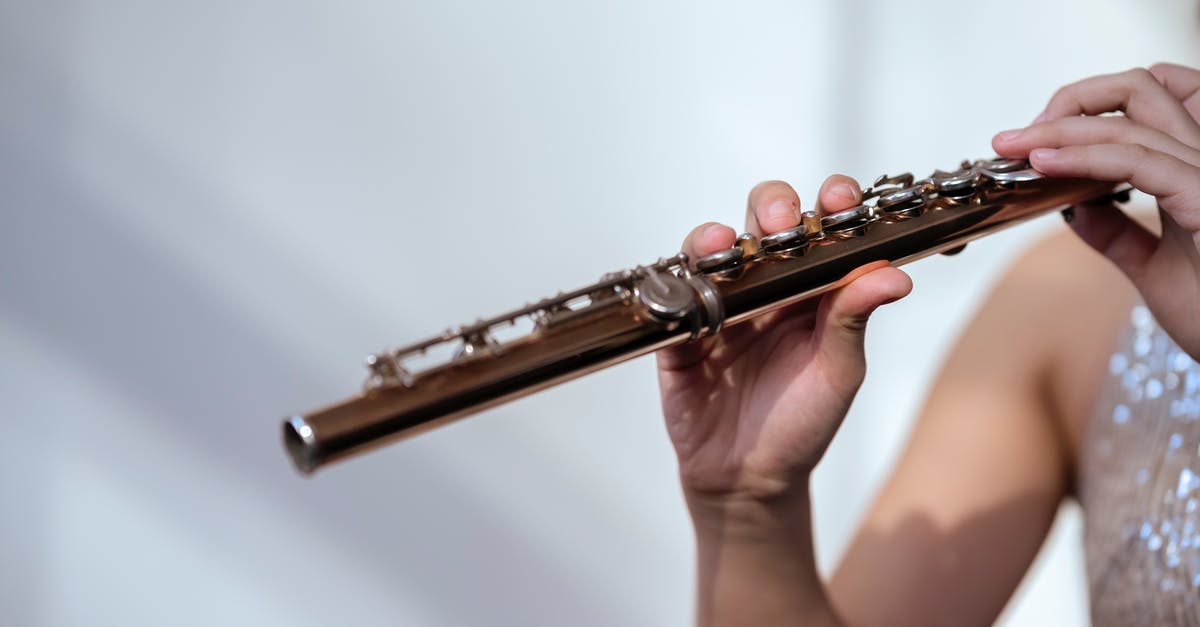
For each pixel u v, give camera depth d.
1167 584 0.99
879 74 2.18
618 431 2.05
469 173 1.93
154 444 1.85
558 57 1.95
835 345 0.83
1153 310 0.90
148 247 1.81
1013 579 1.07
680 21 2.01
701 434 0.89
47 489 1.82
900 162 2.23
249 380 1.87
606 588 2.06
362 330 1.90
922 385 2.25
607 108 1.99
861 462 2.23
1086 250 1.12
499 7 1.90
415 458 1.97
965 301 2.27
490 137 1.93
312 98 1.84
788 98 2.11
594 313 0.78
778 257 0.81
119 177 1.78
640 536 2.07
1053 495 1.09
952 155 2.25
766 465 0.88
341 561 1.95
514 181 1.95
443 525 1.99
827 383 0.85
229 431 1.87
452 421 0.75
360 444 0.73
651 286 0.78
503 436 2.00
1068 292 1.11
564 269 1.99
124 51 1.75
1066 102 0.89
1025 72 2.27
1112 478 1.05
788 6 2.08
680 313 0.78
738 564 0.92
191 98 1.79
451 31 1.88
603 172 2.00
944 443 1.09
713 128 2.06
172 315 1.83
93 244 1.79
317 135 1.85
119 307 1.81
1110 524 1.04
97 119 1.76
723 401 0.88
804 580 0.92
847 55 2.14
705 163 2.06
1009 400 1.10
